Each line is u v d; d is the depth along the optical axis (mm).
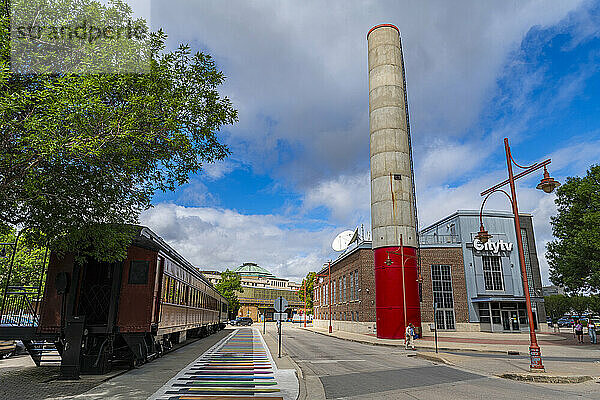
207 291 33594
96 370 12477
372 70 41969
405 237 36938
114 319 13117
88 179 9766
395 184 38156
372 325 42562
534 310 44781
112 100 9664
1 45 8109
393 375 14023
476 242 45188
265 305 111375
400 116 40188
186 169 11273
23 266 19609
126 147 9172
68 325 11797
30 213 9828
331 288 61625
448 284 44438
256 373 13438
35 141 7648
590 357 19844
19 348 18578
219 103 11461
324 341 34031
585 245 28406
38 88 8492
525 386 11695
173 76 10633
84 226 10141
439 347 25406
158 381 11461
